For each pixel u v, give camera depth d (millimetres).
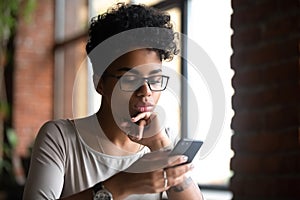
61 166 1280
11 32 6238
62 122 1319
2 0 5414
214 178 3854
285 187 2648
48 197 1224
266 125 2768
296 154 2604
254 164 2830
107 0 5477
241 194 2896
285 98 2670
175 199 1227
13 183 5180
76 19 6105
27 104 6293
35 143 1290
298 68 2613
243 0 2932
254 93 2848
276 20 2736
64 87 6277
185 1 4367
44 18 6363
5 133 6262
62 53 6336
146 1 4840
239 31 2951
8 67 6324
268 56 2773
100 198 1106
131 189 1092
